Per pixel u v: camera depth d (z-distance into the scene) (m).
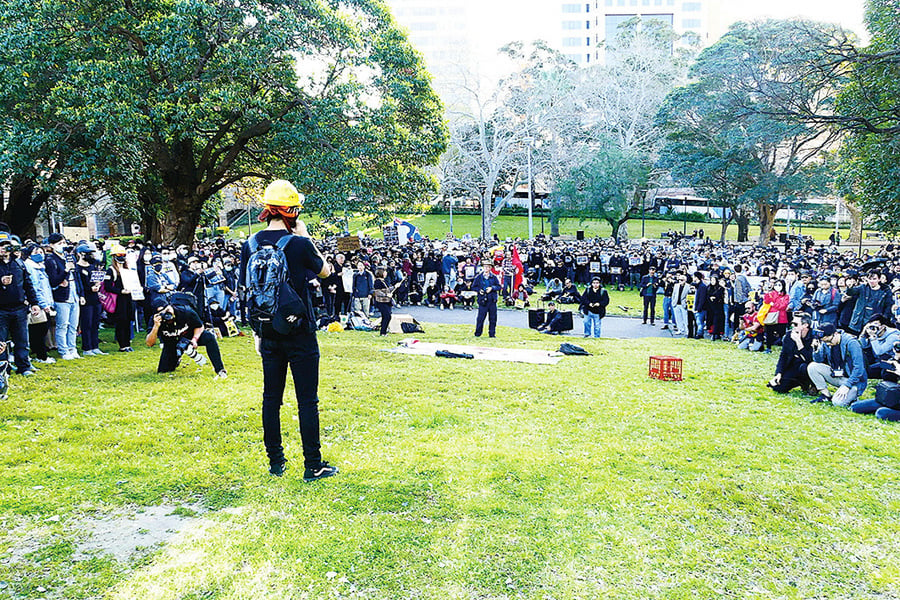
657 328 16.53
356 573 3.30
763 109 19.05
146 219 24.36
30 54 13.99
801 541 3.77
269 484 4.40
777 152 38.94
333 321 14.23
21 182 18.88
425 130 19.97
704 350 12.05
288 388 7.50
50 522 3.79
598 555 3.55
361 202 17.08
